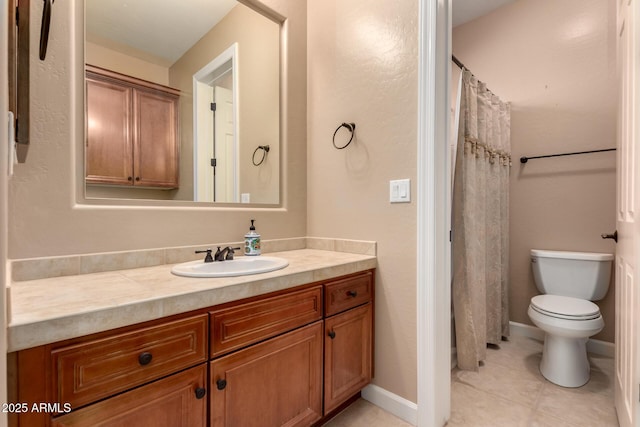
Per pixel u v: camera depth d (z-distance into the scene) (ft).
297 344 3.89
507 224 8.00
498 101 7.64
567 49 7.58
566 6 7.59
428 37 4.54
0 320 1.67
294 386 3.86
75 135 3.70
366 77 5.37
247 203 5.51
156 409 2.69
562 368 5.79
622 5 4.56
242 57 5.50
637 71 3.71
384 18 5.12
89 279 3.42
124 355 2.51
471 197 6.30
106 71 4.03
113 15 4.13
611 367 6.40
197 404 2.95
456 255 6.37
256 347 3.45
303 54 6.39
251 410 3.40
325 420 4.71
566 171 7.58
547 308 5.91
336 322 4.43
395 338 4.91
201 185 4.96
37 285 3.12
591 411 4.96
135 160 4.27
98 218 3.84
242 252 5.27
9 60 2.71
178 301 2.81
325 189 6.06
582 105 7.38
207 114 5.06
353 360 4.74
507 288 8.00
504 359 6.83
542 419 4.78
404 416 4.74
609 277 6.77
